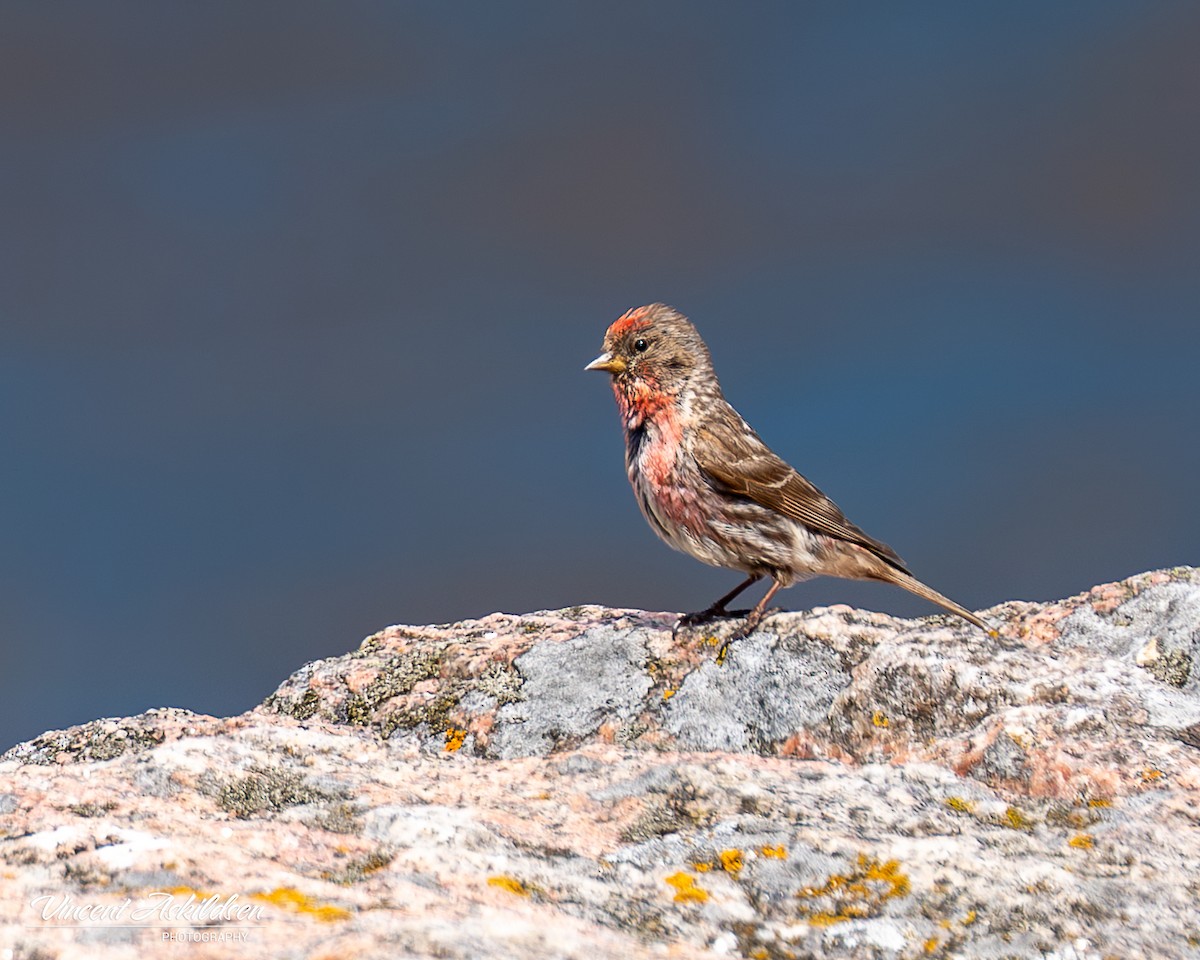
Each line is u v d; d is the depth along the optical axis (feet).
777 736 35.35
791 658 36.86
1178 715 32.71
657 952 21.81
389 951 20.01
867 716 34.99
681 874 25.09
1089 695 33.68
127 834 24.16
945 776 29.73
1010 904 24.20
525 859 25.05
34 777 27.71
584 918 23.39
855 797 28.58
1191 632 36.63
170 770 28.22
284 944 20.35
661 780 28.73
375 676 39.60
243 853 24.36
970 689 34.53
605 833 26.81
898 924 23.76
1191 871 25.53
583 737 36.50
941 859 25.35
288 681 40.24
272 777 28.43
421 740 37.42
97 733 33.81
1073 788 29.45
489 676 38.81
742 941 23.52
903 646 36.19
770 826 26.68
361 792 28.12
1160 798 28.45
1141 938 23.47
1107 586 40.19
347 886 23.29
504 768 29.99
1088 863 25.98
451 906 22.62
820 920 24.09
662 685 37.47
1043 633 38.88
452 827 25.84
